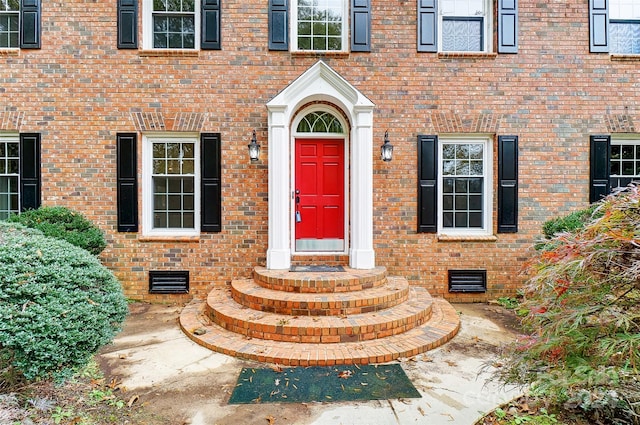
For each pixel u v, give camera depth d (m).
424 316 4.78
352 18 6.05
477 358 3.94
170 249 6.03
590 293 2.21
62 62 5.92
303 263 5.98
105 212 5.99
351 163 5.96
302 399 3.13
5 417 2.63
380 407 3.01
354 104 5.72
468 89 6.13
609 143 6.20
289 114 5.79
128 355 3.97
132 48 5.95
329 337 4.18
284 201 5.73
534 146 6.18
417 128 6.11
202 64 5.99
